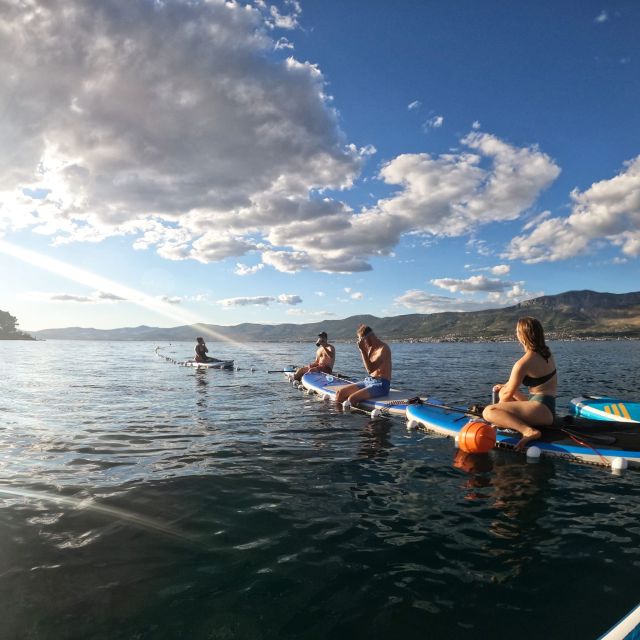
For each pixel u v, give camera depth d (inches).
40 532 160.4
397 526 167.3
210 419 373.4
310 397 503.8
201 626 109.7
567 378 765.9
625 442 263.0
